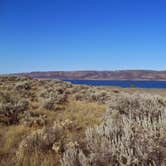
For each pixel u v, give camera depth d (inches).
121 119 257.6
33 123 388.8
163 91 1871.3
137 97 395.5
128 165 163.0
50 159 234.1
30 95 790.5
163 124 189.0
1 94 552.4
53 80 1429.6
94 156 174.9
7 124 397.1
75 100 732.0
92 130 217.8
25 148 259.0
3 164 236.7
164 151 162.9
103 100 726.5
